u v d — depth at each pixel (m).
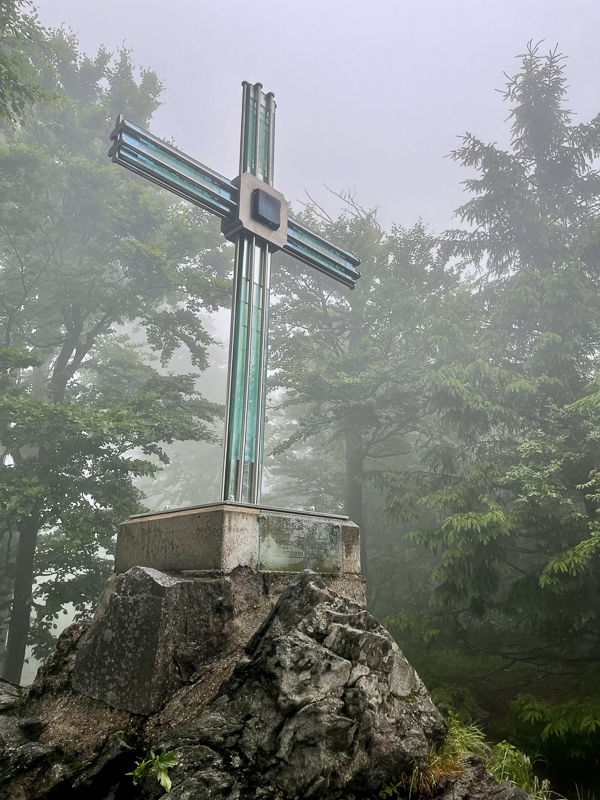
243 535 3.34
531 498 11.55
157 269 16.44
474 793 2.65
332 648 2.71
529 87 16.69
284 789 2.23
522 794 2.50
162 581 2.98
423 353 17.25
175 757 2.21
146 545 3.75
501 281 16.81
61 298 16.89
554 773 9.45
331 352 19.05
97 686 2.95
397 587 17.98
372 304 20.00
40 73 17.89
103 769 2.41
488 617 13.38
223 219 4.43
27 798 2.31
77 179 16.92
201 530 3.36
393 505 14.66
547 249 14.98
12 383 15.38
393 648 2.93
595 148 15.74
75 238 19.16
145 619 2.91
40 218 18.36
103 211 17.11
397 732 2.66
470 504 12.63
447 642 12.59
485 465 12.48
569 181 16.41
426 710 2.90
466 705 10.57
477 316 15.25
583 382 13.27
